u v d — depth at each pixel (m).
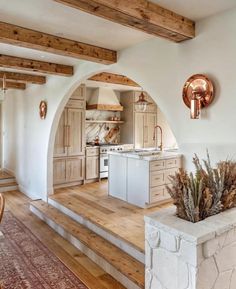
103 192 5.09
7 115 7.46
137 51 3.41
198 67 2.71
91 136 7.00
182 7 2.41
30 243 3.55
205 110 2.67
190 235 1.54
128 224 3.35
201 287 1.57
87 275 2.77
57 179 5.55
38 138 5.46
